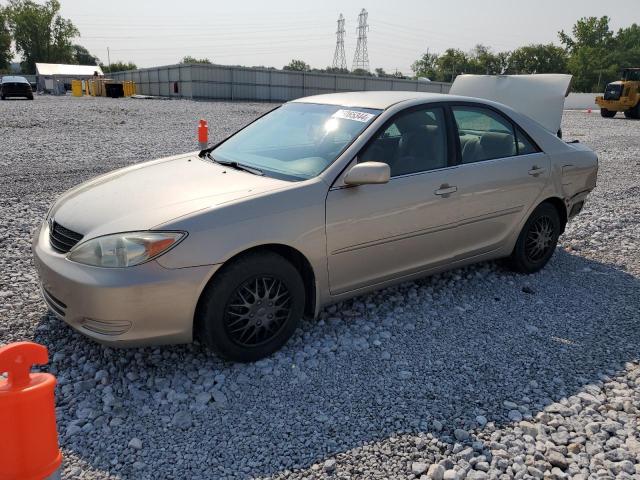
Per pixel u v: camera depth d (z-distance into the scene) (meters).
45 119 18.28
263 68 46.88
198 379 3.16
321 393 3.08
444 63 99.88
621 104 30.38
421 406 2.99
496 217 4.49
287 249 3.42
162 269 2.92
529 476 2.52
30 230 5.75
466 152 4.30
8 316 3.79
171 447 2.61
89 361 3.31
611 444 2.76
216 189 3.38
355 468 2.51
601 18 90.12
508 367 3.43
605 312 4.29
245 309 3.22
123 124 17.62
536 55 94.81
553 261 5.47
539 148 4.83
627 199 8.38
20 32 104.38
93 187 3.72
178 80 46.31
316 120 4.14
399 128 3.95
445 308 4.25
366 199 3.61
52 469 1.67
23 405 1.56
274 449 2.62
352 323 3.93
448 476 2.46
